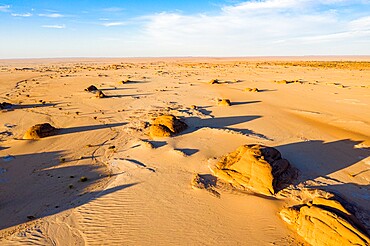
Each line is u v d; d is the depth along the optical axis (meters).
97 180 19.00
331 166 20.56
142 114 34.94
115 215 14.94
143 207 15.53
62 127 30.84
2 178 19.70
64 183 18.80
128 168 20.48
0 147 25.22
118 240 13.10
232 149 23.08
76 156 23.20
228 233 13.33
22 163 22.08
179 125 28.08
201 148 23.30
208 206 15.41
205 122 31.48
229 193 16.55
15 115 35.94
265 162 17.16
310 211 13.02
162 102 41.91
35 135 27.19
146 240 13.04
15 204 16.50
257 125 30.33
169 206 15.53
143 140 25.44
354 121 32.50
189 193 16.72
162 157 21.86
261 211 14.85
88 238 13.30
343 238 11.45
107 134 28.25
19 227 14.30
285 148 23.69
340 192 16.83
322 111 37.38
